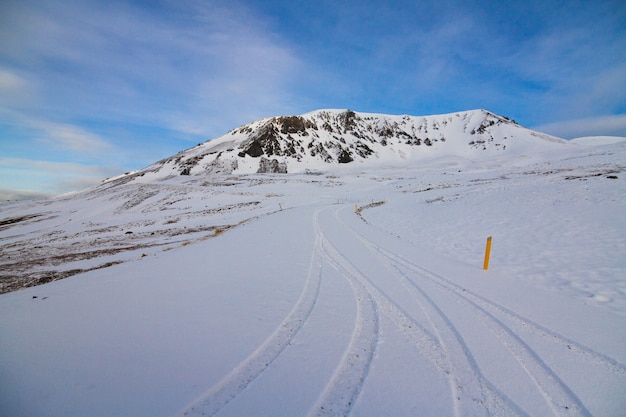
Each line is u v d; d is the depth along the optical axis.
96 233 30.06
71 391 3.37
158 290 6.96
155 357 4.06
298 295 6.55
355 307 5.92
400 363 4.04
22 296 7.06
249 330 4.87
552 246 10.80
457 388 3.57
